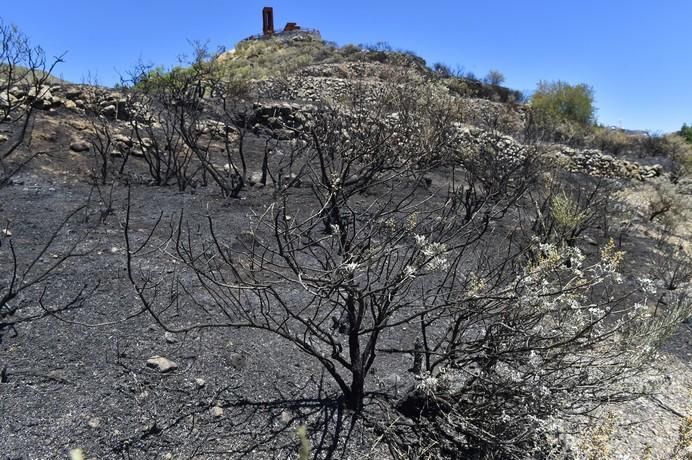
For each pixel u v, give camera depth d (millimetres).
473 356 3338
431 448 2816
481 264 3672
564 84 24516
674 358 4559
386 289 3035
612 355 3160
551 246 3303
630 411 3715
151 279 4293
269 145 10500
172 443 2684
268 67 27672
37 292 3850
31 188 6660
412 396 3068
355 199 6715
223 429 2824
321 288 2713
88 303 3801
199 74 10719
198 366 3273
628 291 6160
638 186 14672
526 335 2852
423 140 7715
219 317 3844
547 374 2770
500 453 2785
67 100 9641
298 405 3082
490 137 11125
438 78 16141
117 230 5469
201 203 6914
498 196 7258
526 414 2705
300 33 36219
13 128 8188
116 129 9328
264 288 2854
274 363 3436
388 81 12477
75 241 4996
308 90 18547
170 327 3627
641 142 21969
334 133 7480
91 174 7484
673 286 6645
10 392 2824
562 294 2939
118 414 2803
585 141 20422
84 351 3254
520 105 24625
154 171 8297
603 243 8008
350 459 2740
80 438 2613
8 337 3283
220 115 11422
